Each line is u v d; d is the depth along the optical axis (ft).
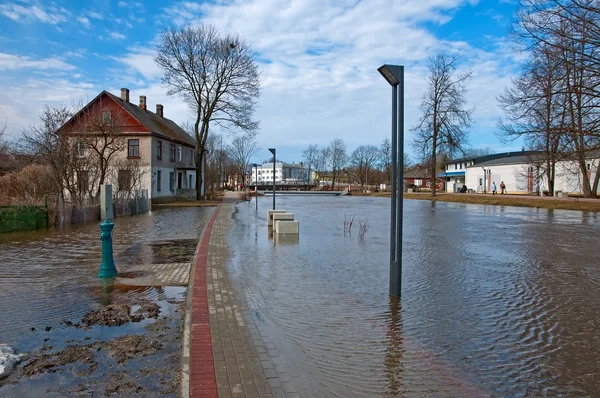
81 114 83.61
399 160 20.72
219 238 42.32
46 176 61.52
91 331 16.05
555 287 23.77
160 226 56.49
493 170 191.83
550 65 50.49
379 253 34.60
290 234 45.78
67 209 56.49
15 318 17.56
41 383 11.78
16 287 22.79
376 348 14.62
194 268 27.37
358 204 121.08
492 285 24.13
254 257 31.96
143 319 17.56
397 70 19.99
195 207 102.37
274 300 20.29
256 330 16.05
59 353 13.88
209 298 20.36
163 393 11.27
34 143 64.64
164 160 126.21
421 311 18.98
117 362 13.23
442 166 253.24
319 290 22.34
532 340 15.61
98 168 79.41
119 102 115.34
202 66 127.34
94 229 51.42
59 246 37.68
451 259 32.48
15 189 59.41
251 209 92.58
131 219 67.46
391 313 18.61
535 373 12.85
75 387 11.56
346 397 11.10
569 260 32.45
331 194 213.66
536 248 38.58
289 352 14.05
